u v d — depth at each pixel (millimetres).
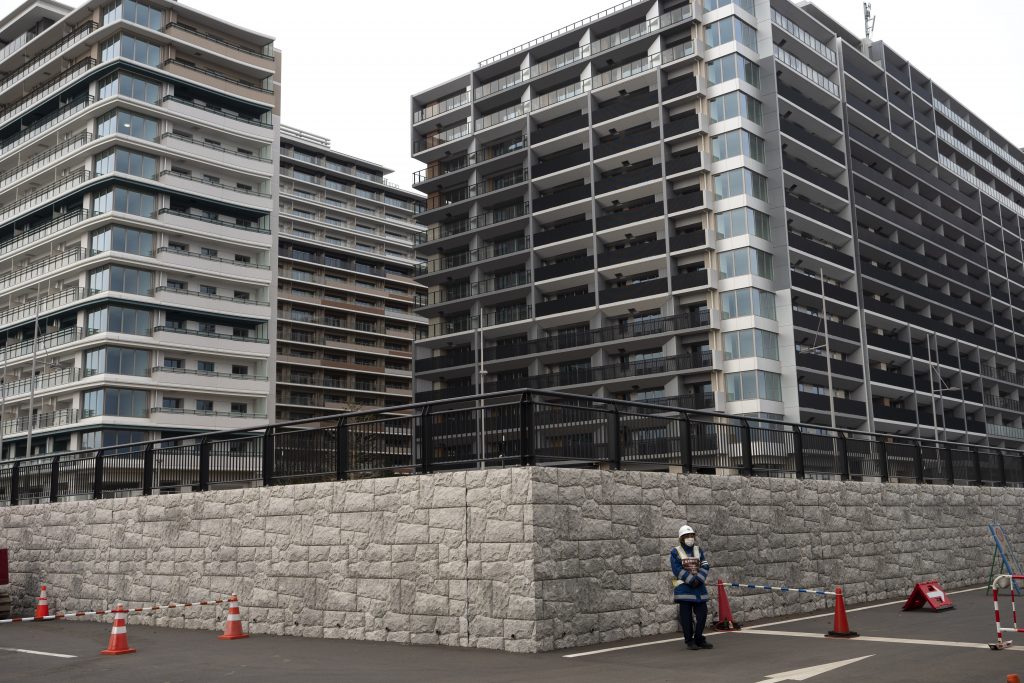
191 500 18125
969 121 102062
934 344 82000
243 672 11539
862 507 19875
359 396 106062
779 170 67000
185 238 69062
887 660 11281
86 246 66562
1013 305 98250
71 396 65188
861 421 69875
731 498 16469
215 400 68562
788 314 64688
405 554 14344
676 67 70125
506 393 13773
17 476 23812
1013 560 25062
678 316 65875
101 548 19984
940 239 86938
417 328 115625
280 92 78562
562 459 13844
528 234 76000
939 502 22719
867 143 78688
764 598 16625
